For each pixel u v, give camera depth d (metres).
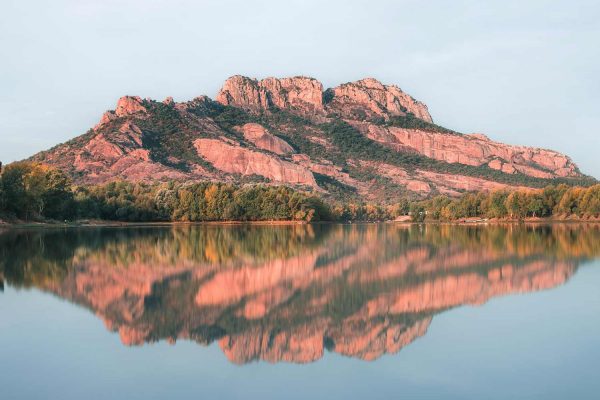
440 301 42.53
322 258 71.44
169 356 28.64
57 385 24.62
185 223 179.75
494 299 43.12
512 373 26.14
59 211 143.88
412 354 29.05
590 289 46.84
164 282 50.81
